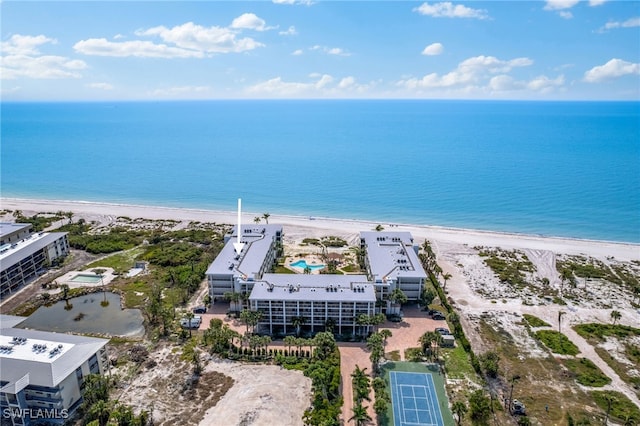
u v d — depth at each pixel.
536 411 92.19
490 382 101.50
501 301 143.12
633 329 125.00
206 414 88.88
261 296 118.12
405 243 161.25
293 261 170.25
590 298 146.12
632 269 171.50
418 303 139.00
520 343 118.25
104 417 84.38
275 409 90.19
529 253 187.75
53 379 83.31
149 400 93.00
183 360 107.31
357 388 89.94
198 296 141.50
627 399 96.31
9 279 143.12
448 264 174.50
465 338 116.38
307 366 103.81
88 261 169.25
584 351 115.19
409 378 102.12
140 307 133.88
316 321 120.69
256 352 109.31
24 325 123.75
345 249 186.88
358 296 118.88
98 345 97.19
